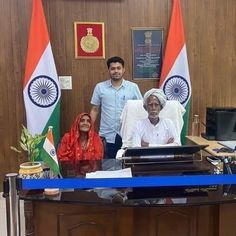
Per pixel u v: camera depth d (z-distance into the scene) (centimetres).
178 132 278
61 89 360
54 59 354
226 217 174
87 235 176
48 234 175
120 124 314
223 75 377
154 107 238
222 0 369
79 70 360
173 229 179
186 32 368
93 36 357
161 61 370
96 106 340
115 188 179
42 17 330
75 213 174
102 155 266
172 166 206
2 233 273
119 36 362
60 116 362
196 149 206
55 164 194
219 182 179
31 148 203
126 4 358
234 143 306
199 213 177
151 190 177
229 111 327
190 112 378
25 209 178
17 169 358
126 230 175
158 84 371
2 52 345
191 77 375
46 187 174
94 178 181
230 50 376
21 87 351
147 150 202
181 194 171
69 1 350
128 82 335
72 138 262
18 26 343
